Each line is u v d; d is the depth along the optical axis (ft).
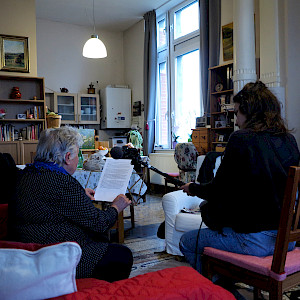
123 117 26.32
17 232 4.15
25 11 19.17
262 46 13.43
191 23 21.06
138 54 26.12
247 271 4.62
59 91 25.63
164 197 8.98
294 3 13.19
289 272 4.29
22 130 18.97
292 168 4.06
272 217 4.59
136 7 22.88
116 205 5.14
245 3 13.19
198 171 9.85
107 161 7.00
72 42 26.20
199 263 5.54
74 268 2.41
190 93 21.33
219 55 17.38
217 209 4.93
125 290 2.59
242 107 5.03
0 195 6.78
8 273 2.20
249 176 4.60
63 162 4.56
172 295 2.54
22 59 19.04
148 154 23.66
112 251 4.67
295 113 13.19
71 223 4.31
